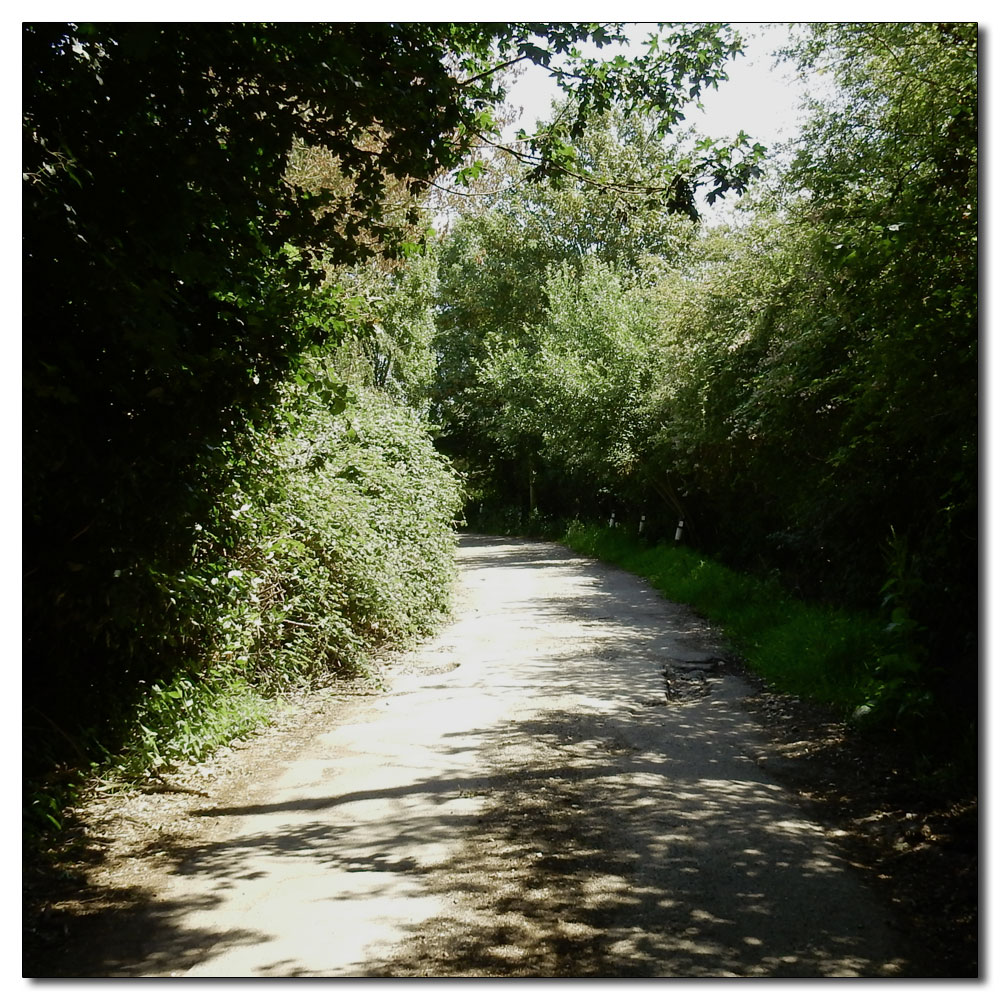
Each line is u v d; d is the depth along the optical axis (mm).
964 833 4957
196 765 6516
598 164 8445
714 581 15148
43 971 3703
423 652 11312
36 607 5523
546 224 39594
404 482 13430
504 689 9125
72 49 4523
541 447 34531
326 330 6789
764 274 12016
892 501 9516
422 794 5953
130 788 5953
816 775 6172
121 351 5441
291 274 5758
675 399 15547
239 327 6320
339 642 9766
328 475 10234
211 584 7164
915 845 4887
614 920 4117
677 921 4098
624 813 5527
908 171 6398
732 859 4809
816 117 9250
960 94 6066
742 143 7051
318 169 11383
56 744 5797
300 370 7004
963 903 4191
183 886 4555
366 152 5430
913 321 6051
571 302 30688
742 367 13070
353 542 10031
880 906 4238
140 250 5086
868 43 7441
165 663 6930
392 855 4930
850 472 10062
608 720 7820
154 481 5914
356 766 6598
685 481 19500
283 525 8523
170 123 4770
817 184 8820
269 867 4785
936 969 3645
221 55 4660
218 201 5098
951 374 6012
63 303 5113
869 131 8609
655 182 7379
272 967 3729
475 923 4102
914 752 6359
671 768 6430
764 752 6770
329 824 5434
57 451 5215
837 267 6660
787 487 12523
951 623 7215
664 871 4660
